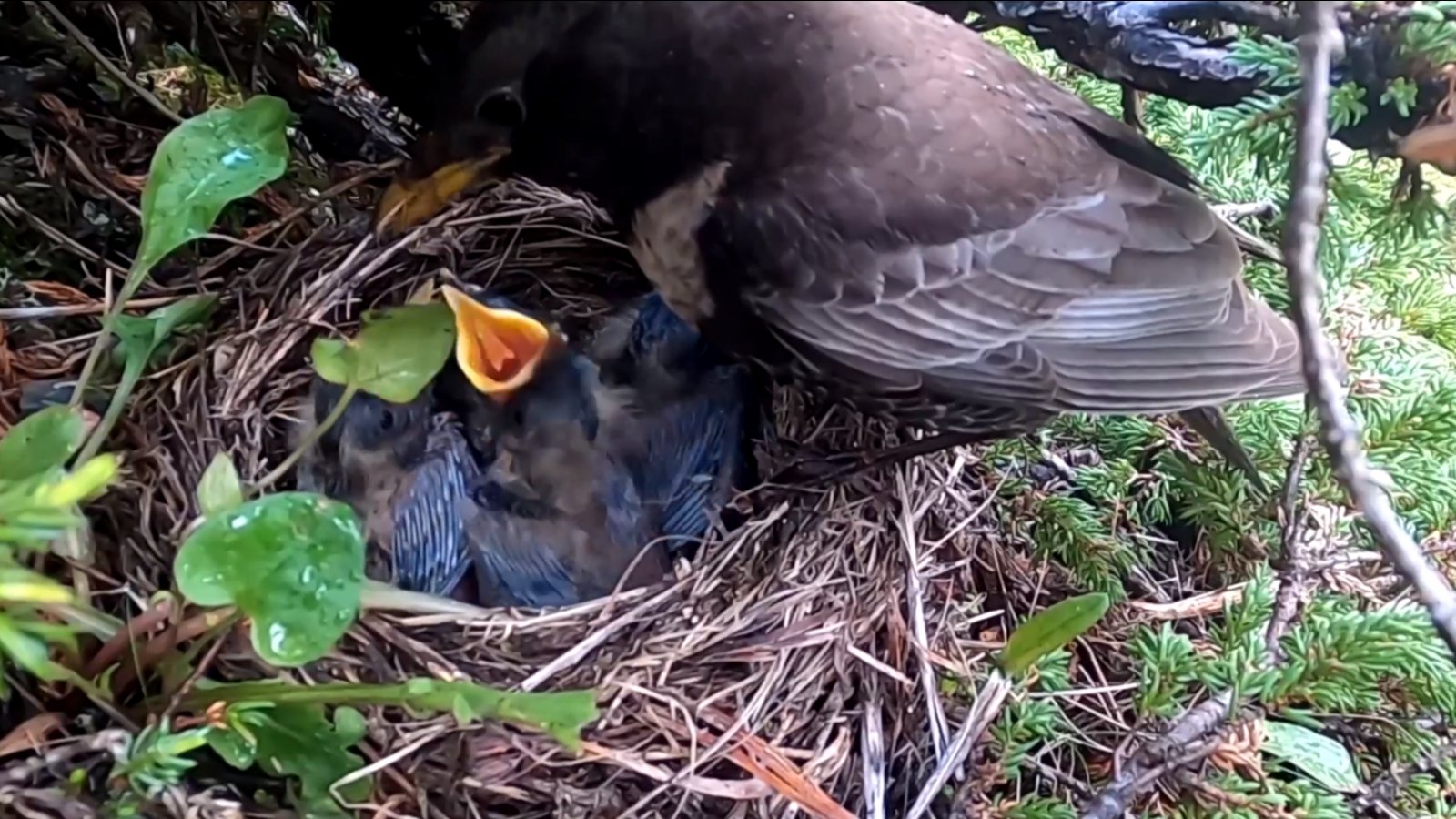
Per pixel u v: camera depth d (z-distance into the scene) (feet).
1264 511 1.14
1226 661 0.97
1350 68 0.89
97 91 1.26
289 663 0.77
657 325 1.13
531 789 0.91
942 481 1.13
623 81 1.02
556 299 1.24
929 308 1.02
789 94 1.01
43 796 0.78
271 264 1.14
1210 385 1.05
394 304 1.16
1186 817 0.97
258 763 0.84
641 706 0.94
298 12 1.29
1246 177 1.23
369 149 1.36
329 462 1.06
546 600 1.05
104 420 0.93
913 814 0.95
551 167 1.07
